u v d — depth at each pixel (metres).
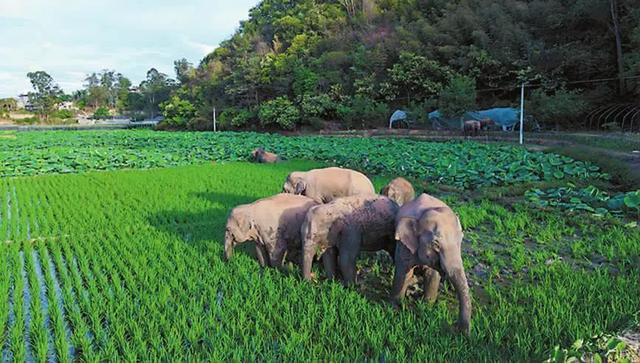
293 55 67.75
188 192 19.03
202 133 58.12
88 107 135.88
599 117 36.31
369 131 46.69
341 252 9.05
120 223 14.12
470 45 49.22
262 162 29.05
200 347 6.94
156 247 11.48
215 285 9.02
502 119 39.31
